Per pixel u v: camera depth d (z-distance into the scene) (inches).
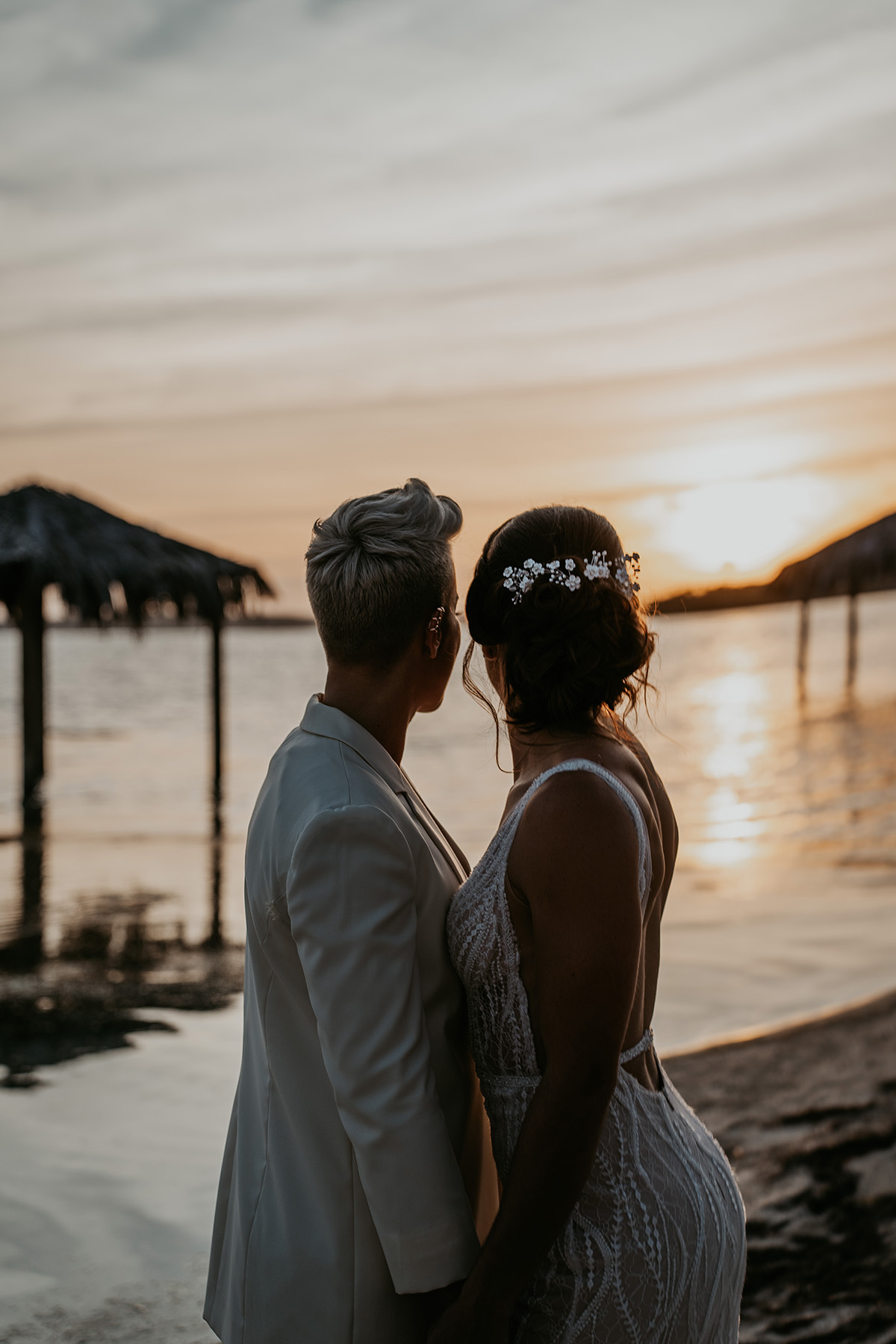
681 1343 53.9
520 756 59.9
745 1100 148.6
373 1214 51.9
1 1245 114.7
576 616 56.2
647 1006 58.8
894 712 877.8
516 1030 54.7
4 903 285.7
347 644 59.4
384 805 54.9
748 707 1006.4
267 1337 54.6
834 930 247.1
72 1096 155.7
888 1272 106.0
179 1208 123.3
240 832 407.2
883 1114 141.8
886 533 920.3
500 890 54.4
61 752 721.0
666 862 60.5
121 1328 98.9
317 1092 55.9
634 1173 54.3
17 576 459.5
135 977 216.5
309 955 52.1
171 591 479.5
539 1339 54.5
